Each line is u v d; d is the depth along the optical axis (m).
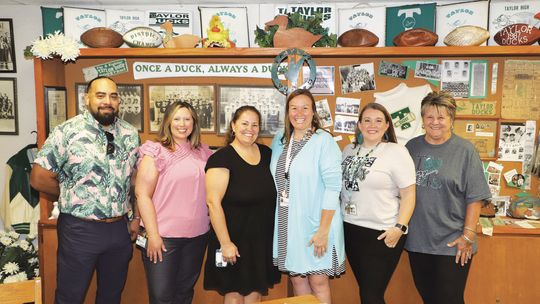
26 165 2.93
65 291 2.08
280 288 2.53
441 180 2.00
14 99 3.12
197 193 2.10
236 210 2.00
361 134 2.16
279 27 2.50
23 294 1.41
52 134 2.02
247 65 2.79
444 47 2.37
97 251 2.05
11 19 3.06
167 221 2.06
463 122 2.71
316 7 2.84
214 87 2.82
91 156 2.00
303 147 2.03
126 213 2.16
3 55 3.10
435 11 2.73
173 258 2.08
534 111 2.65
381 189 1.98
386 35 2.78
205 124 2.84
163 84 2.83
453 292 2.02
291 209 2.02
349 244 2.08
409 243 2.11
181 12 2.93
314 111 2.07
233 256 1.96
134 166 2.17
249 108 2.04
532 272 2.34
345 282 2.66
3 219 2.99
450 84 2.69
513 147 2.68
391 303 2.59
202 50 2.46
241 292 2.02
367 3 2.90
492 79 2.66
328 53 2.43
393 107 2.74
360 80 2.75
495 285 2.37
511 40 2.39
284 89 2.47
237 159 2.01
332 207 1.98
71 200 2.02
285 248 2.05
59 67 2.71
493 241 2.36
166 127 2.08
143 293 2.64
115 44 2.53
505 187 2.71
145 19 2.91
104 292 2.20
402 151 1.98
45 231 2.49
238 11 2.89
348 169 2.07
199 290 2.63
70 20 2.85
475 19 2.68
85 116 2.04
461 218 2.03
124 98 2.85
